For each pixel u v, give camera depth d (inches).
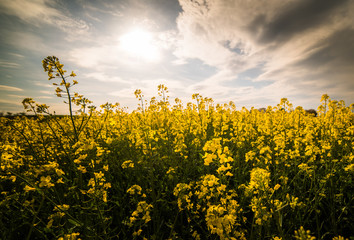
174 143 152.9
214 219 53.3
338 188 103.8
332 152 125.3
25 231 92.2
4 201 77.4
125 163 112.6
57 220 64.9
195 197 107.7
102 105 123.0
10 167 97.5
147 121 243.6
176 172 127.3
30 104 100.7
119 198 104.4
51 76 91.1
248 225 94.1
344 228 92.3
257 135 186.2
